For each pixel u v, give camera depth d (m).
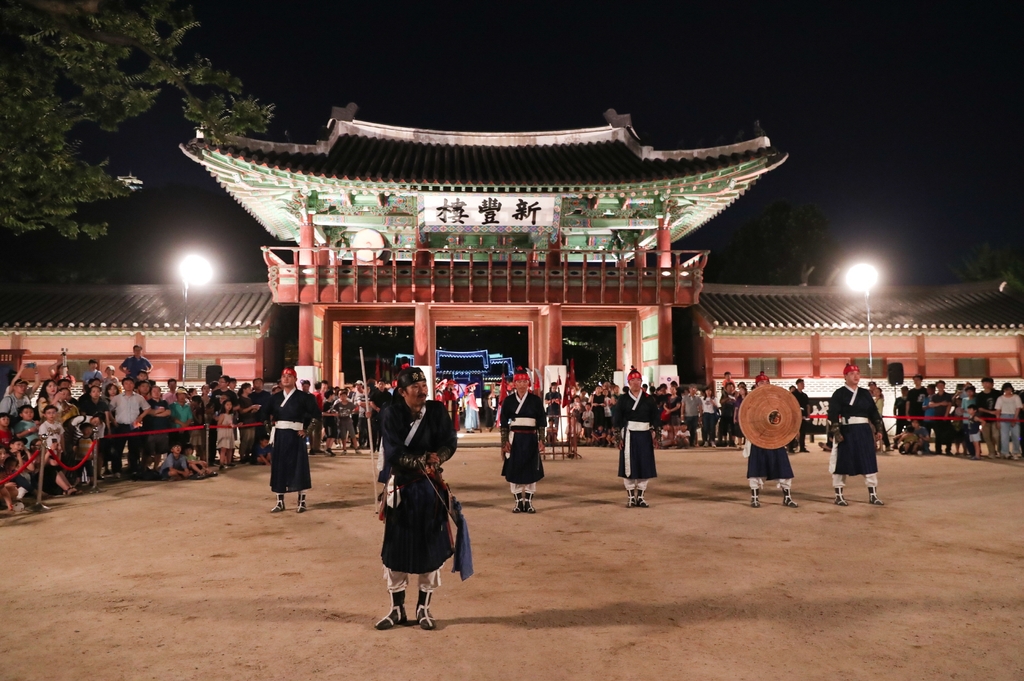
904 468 15.21
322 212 23.00
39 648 4.84
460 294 22.16
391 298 21.98
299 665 4.50
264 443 17.19
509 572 6.70
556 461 17.17
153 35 11.43
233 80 12.03
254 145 21.53
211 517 9.81
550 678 4.28
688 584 6.23
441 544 5.24
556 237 22.80
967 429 17.56
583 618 5.35
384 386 19.73
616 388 22.12
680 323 29.84
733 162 21.66
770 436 10.34
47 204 12.90
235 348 24.44
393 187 21.80
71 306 25.48
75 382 23.92
